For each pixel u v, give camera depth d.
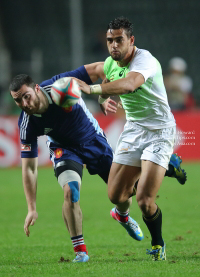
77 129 18.44
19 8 93.69
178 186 43.62
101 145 19.47
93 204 34.62
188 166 55.75
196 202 34.53
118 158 18.31
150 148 17.22
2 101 68.06
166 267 15.32
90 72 19.30
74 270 15.17
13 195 39.44
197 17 88.75
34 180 18.17
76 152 18.88
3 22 91.88
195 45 84.88
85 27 88.69
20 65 74.06
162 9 89.62
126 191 18.56
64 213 17.28
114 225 26.86
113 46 16.25
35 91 16.39
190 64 82.31
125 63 16.98
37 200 36.75
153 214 16.84
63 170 17.92
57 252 19.66
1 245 21.62
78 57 74.06
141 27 88.19
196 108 72.38
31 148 18.08
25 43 89.44
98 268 15.39
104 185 46.16
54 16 93.75
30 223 17.78
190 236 22.64
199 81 80.12
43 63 82.31
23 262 17.45
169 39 85.69
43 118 17.48
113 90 14.66
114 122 57.41
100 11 90.25
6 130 56.34
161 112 17.52
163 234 23.41
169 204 33.81
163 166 16.97
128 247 20.52
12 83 16.03
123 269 15.10
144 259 17.33
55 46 88.50
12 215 30.70
